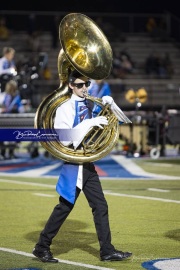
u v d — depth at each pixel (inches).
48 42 1330.0
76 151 296.7
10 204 457.4
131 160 757.3
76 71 295.7
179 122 781.9
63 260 303.9
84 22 300.7
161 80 1266.0
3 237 353.4
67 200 296.0
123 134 828.0
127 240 345.4
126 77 1256.8
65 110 294.5
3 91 733.9
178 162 737.6
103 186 542.3
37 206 449.1
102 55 297.0
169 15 1408.7
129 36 1382.9
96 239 347.9
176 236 355.3
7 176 614.5
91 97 300.7
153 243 338.3
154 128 788.6
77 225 382.9
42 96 1013.2
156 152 785.6
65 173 298.7
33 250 304.8
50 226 300.5
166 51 1387.8
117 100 1130.7
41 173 636.7
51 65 1277.1
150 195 494.0
